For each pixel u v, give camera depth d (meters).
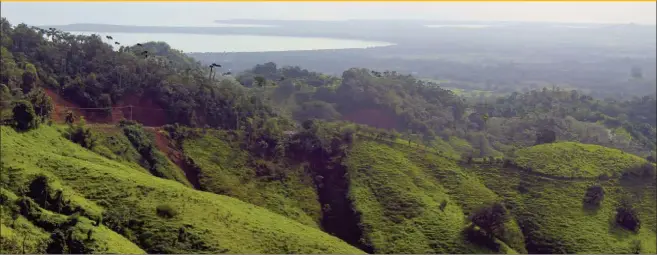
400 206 79.75
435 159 97.12
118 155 75.94
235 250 52.38
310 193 84.56
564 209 84.44
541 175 93.50
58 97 87.69
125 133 82.88
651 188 93.75
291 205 80.31
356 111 149.00
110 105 89.94
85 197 55.66
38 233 44.66
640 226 83.44
